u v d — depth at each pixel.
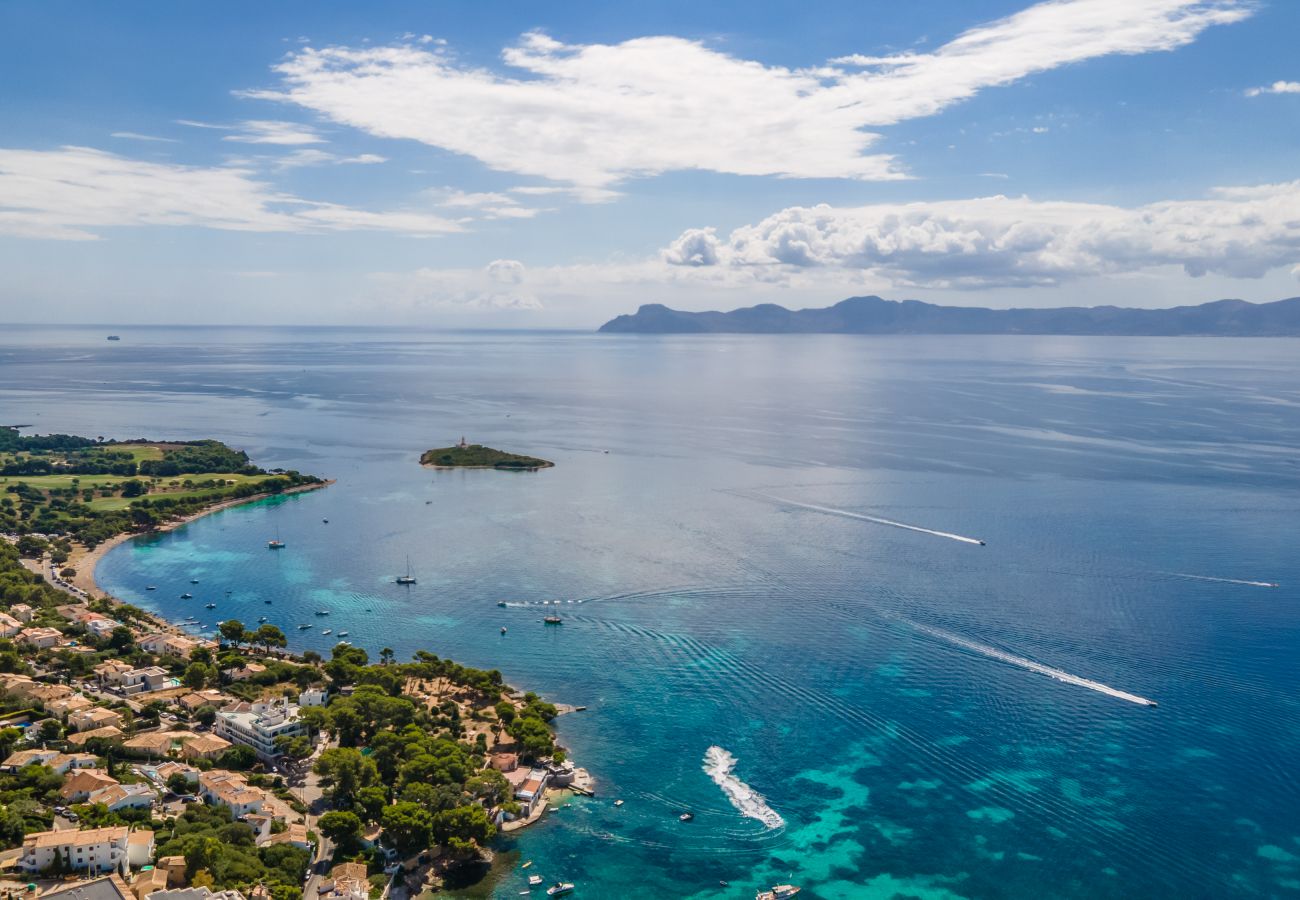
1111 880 186.12
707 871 192.50
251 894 172.38
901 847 198.00
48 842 178.62
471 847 195.62
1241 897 180.12
